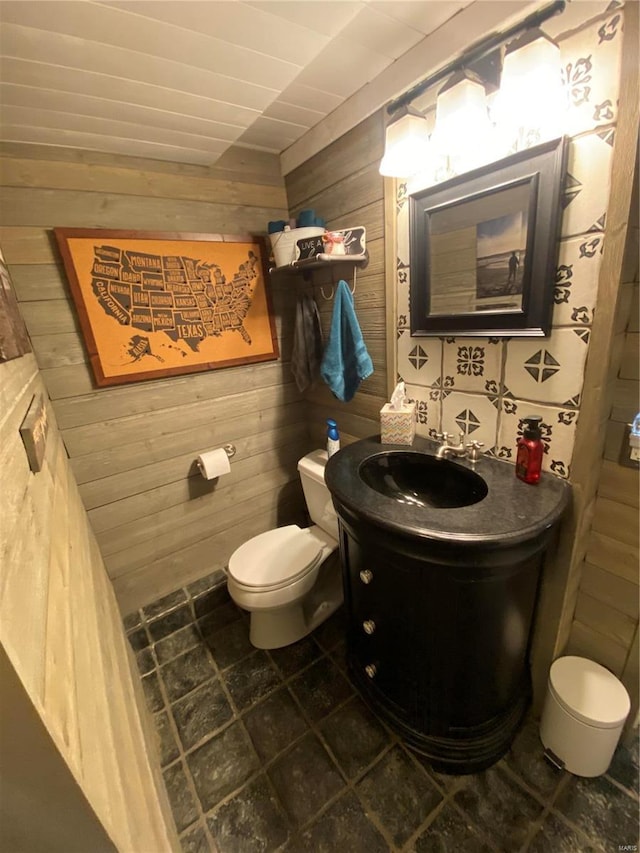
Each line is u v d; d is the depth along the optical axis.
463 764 1.15
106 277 1.51
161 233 1.59
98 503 1.71
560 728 1.11
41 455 0.69
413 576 0.99
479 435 1.26
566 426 1.02
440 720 1.15
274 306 1.96
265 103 1.24
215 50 0.96
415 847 1.02
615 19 0.76
